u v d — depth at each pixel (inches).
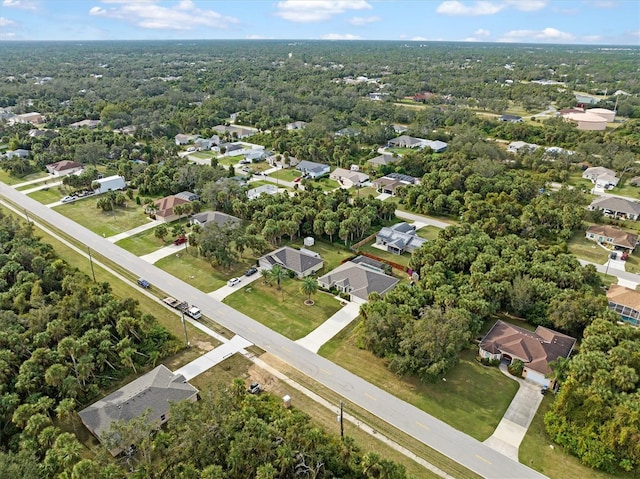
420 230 4163.4
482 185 4726.9
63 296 2925.7
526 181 4753.9
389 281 3102.9
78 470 1584.6
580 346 2463.1
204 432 1775.3
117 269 3464.6
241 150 6771.7
